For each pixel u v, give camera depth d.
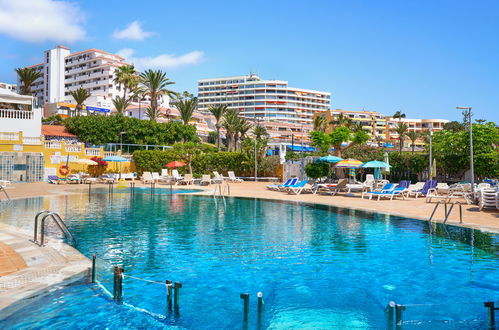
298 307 5.18
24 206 16.08
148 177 34.53
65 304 5.06
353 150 43.34
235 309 5.04
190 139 58.66
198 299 5.42
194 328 4.50
